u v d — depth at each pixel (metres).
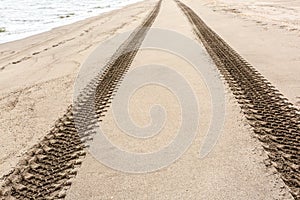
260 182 2.04
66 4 21.75
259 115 2.75
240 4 13.49
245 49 4.84
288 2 12.76
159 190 2.07
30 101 3.61
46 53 6.24
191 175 2.15
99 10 17.14
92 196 2.07
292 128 2.54
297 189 1.98
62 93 3.73
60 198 2.09
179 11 12.08
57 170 2.34
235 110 2.85
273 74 3.62
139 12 13.67
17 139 2.80
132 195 2.05
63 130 2.86
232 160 2.24
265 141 2.40
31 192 2.16
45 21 12.58
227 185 2.05
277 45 4.91
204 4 14.96
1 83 4.44
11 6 20.02
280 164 2.17
